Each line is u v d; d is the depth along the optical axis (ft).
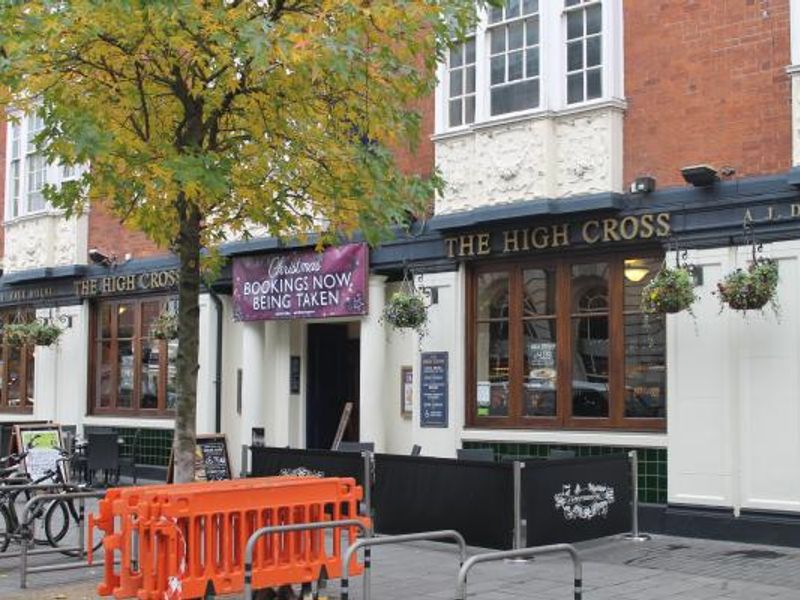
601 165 41.81
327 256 51.80
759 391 37.73
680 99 40.55
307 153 31.58
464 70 46.80
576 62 43.29
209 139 31.22
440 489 36.65
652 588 31.14
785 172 37.60
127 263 64.13
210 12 27.32
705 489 38.86
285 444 55.83
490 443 45.42
